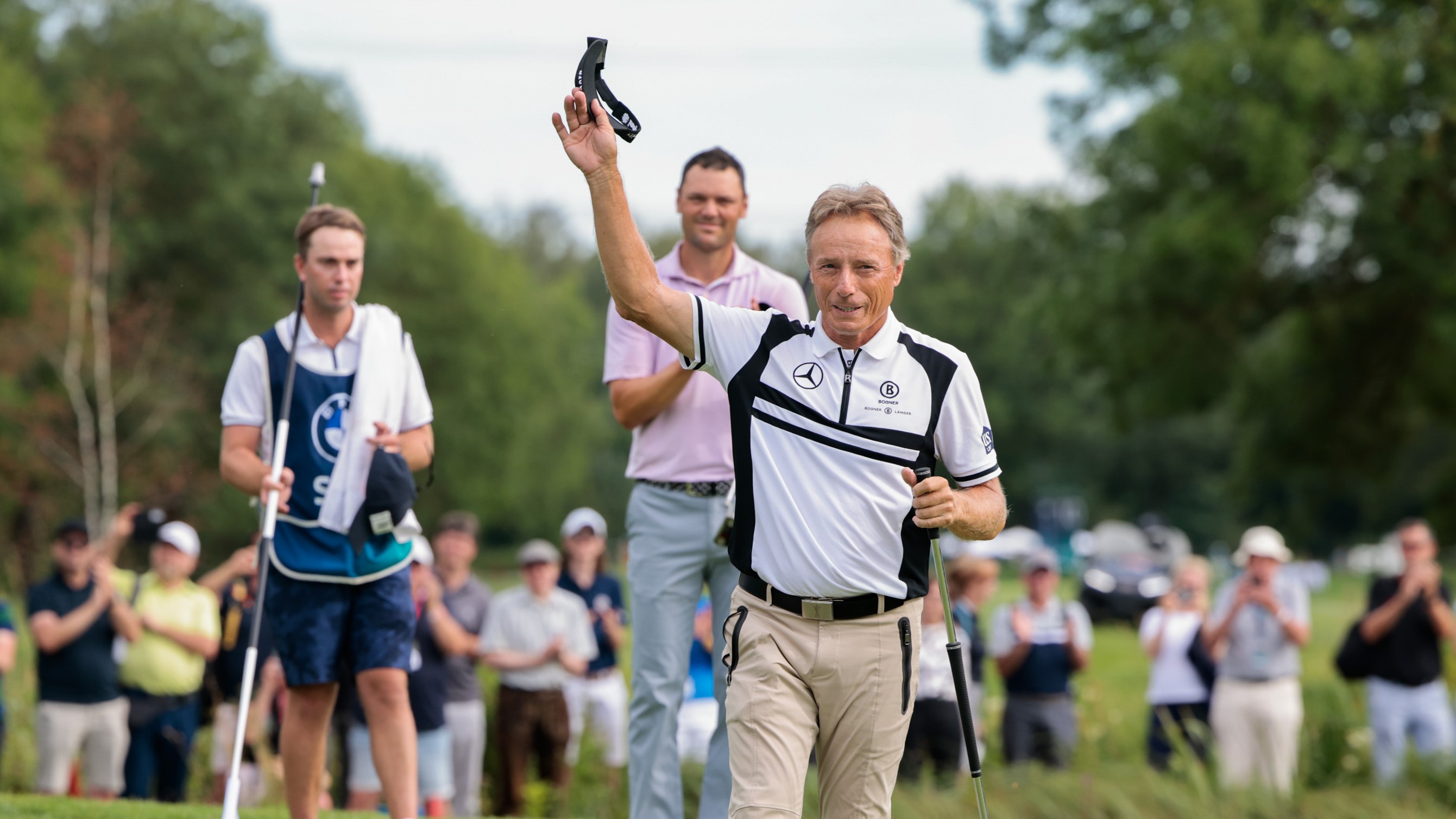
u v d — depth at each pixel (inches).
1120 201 1203.9
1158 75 1154.7
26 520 1578.5
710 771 264.7
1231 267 1033.5
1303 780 501.7
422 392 255.8
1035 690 509.4
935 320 3587.6
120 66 1988.2
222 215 1978.3
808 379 192.7
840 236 188.2
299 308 247.4
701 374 264.8
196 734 486.9
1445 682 534.3
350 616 244.5
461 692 496.7
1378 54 999.0
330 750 465.4
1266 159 981.8
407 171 2564.0
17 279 1619.1
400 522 244.1
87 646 451.5
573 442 3043.8
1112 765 483.2
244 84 2095.2
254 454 245.4
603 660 560.4
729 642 196.2
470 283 2549.2
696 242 270.7
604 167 190.1
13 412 1550.2
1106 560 1577.3
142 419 1759.4
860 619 192.9
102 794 455.8
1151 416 1214.3
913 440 192.2
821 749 201.2
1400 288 1093.1
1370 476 1240.8
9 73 1824.6
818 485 191.8
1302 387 1179.9
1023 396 3545.8
